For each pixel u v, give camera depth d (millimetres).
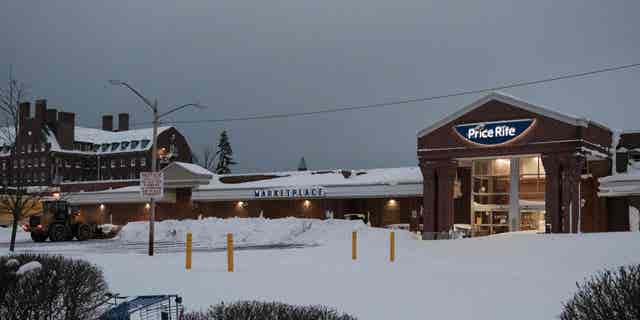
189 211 68375
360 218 59031
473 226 47844
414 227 55531
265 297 13578
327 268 20906
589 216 45906
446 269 21578
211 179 68000
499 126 41656
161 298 9734
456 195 47781
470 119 42844
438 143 43875
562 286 16156
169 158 109062
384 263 24047
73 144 115375
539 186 46344
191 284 15562
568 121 39562
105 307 10594
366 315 11672
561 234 34250
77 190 76438
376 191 56969
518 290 15281
